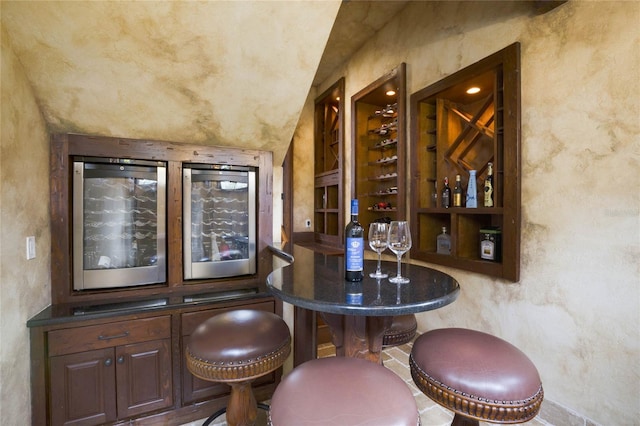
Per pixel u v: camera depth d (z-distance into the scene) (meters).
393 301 0.94
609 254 1.54
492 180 2.29
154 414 1.68
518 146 1.92
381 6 2.86
